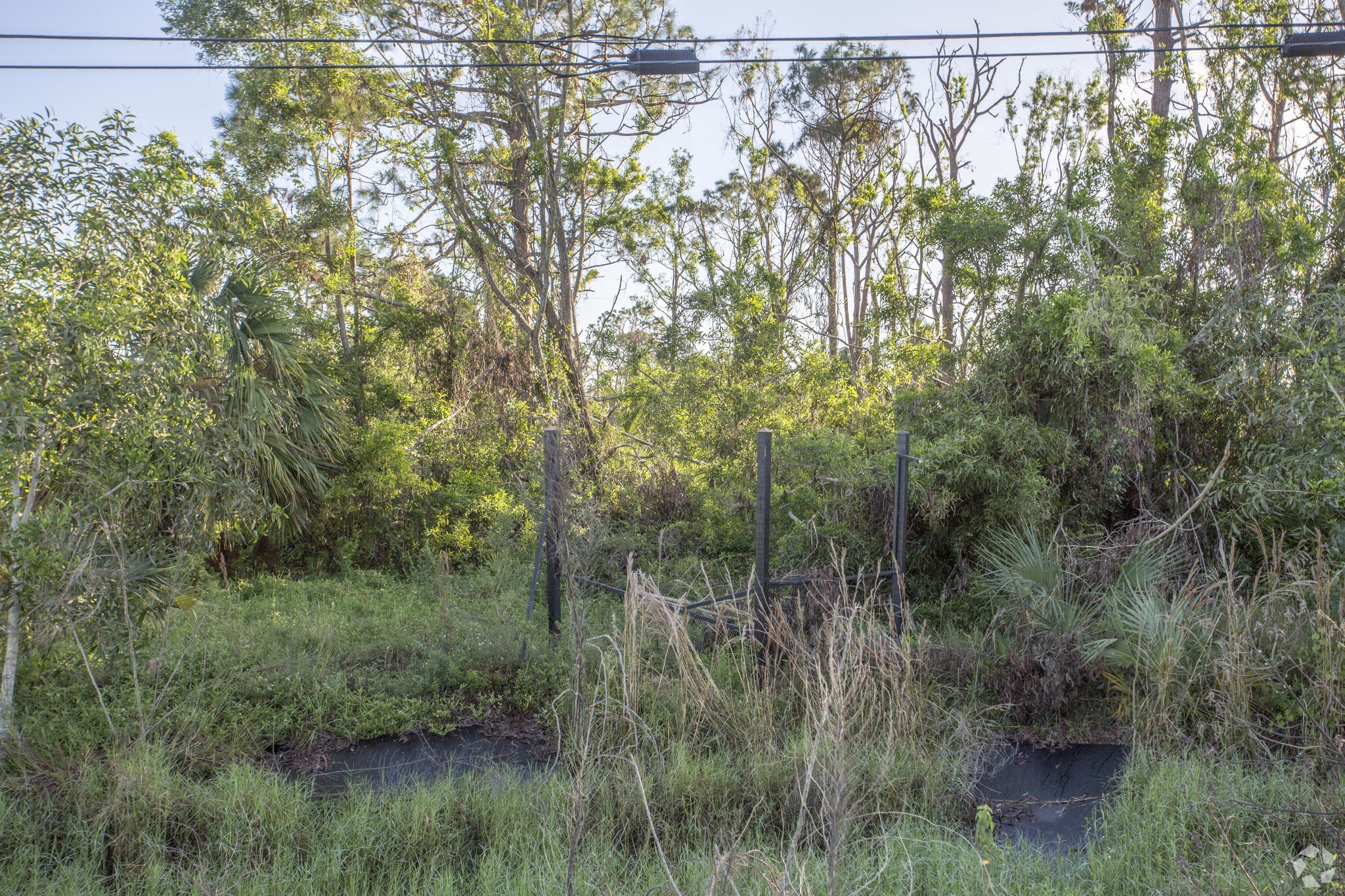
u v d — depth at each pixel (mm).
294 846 4355
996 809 4961
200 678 6258
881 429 9352
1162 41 12992
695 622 7242
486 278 13930
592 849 4234
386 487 10703
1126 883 3889
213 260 6461
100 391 5098
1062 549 7285
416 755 5711
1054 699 5988
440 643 7434
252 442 8227
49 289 5027
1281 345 7605
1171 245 8727
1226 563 6785
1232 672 5254
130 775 4539
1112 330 7555
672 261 18344
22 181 5047
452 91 13547
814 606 6605
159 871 3977
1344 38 6949
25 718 5250
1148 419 7660
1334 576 5344
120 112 5273
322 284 14266
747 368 11445
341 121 14070
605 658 5934
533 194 14203
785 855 4113
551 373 13875
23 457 4969
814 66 17359
